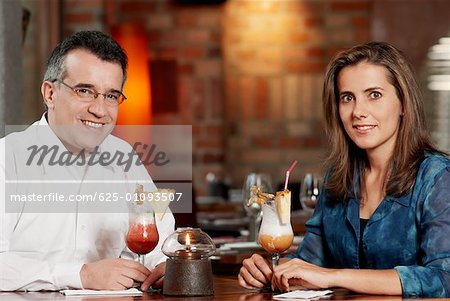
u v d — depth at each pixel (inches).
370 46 101.2
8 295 94.7
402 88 99.8
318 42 292.5
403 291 90.9
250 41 293.6
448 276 92.1
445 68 285.0
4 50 163.2
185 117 291.4
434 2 285.9
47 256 107.6
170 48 293.1
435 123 284.0
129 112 264.7
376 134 99.6
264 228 97.7
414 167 99.0
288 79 293.3
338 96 103.9
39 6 227.0
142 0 293.1
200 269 92.6
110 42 103.8
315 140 292.4
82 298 91.1
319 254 109.0
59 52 103.9
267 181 145.7
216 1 290.8
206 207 221.8
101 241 111.2
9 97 164.4
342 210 104.7
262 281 99.0
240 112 293.6
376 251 99.8
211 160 292.4
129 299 90.2
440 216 95.7
